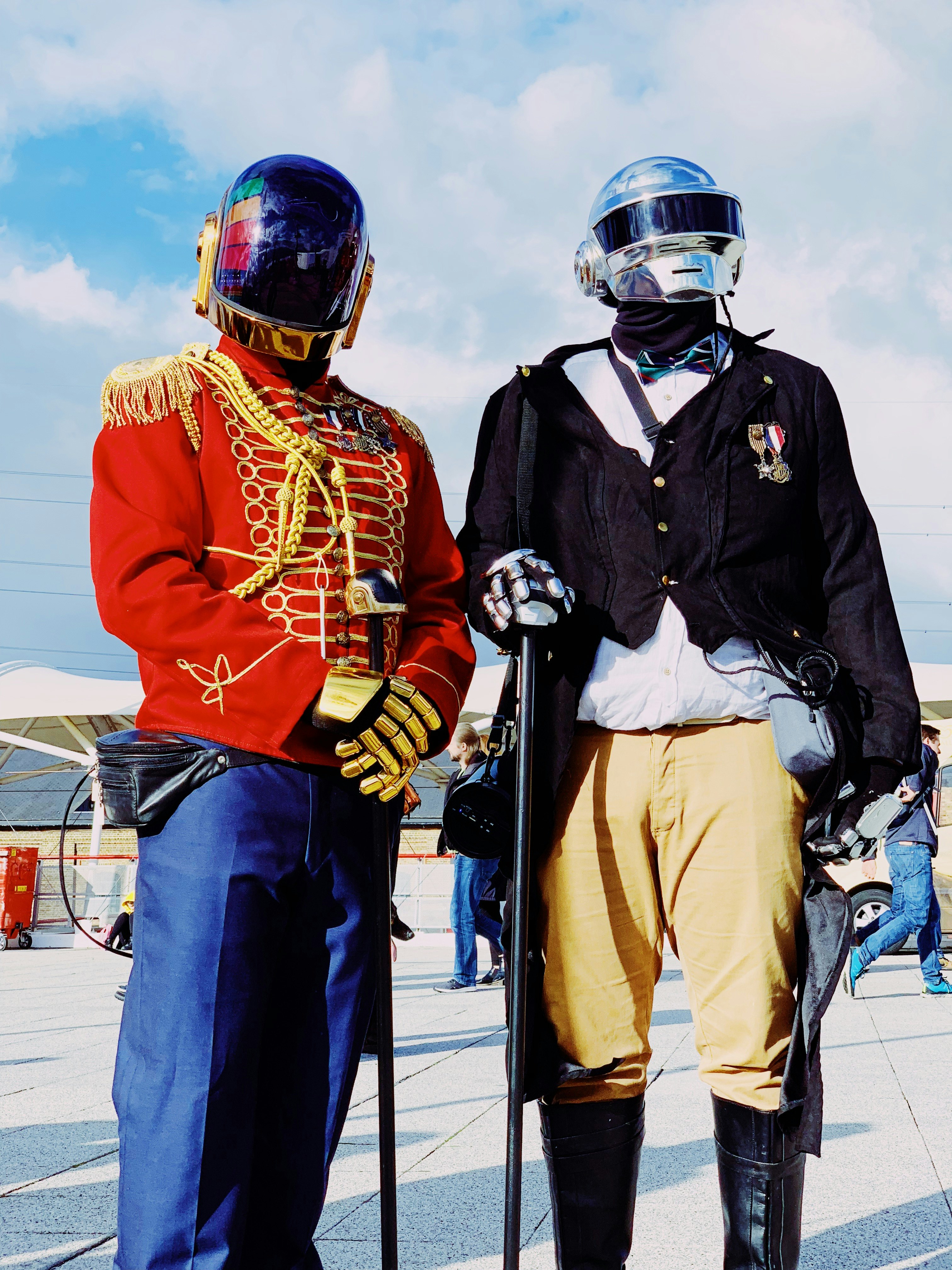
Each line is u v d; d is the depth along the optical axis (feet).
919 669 53.93
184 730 5.90
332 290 6.41
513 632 6.94
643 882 7.07
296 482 6.30
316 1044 6.11
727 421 7.13
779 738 6.76
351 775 5.86
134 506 6.00
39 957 42.16
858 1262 8.00
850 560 7.28
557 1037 7.03
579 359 7.66
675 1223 8.85
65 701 62.69
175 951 5.74
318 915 6.10
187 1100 5.61
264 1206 6.11
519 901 6.56
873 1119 12.53
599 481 7.16
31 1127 12.55
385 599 5.96
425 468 7.22
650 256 7.18
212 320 6.57
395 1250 6.03
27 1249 8.38
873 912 32.37
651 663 6.88
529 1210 9.42
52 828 68.69
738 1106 6.79
